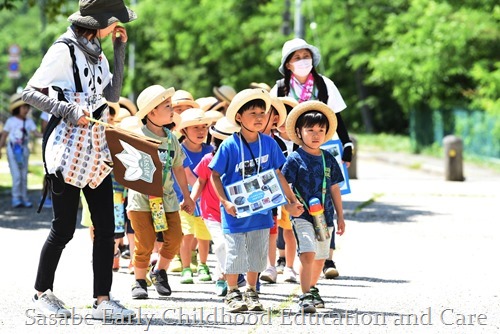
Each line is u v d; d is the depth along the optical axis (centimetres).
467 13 6675
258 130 1628
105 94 1584
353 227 2694
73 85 1516
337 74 10325
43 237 2586
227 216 1625
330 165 1658
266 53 9262
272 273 1930
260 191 1617
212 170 1630
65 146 1502
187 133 1945
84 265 2117
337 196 1672
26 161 3366
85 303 1698
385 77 7212
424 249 2314
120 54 1592
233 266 1617
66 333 1465
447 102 7294
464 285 1872
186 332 1470
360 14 8675
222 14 9275
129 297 1770
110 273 1565
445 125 7062
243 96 1608
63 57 1497
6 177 4531
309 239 1606
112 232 1557
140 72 10269
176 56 10288
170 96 1709
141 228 1738
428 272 2014
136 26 9738
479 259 2170
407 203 3294
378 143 8738
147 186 1562
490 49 6838
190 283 1933
